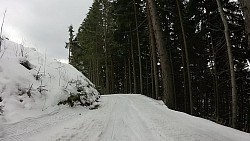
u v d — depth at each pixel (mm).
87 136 4922
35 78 7734
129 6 22875
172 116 8031
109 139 4832
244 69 18922
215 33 18625
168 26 24172
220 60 19922
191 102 18594
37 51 11406
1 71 6652
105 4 33500
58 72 9562
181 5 20750
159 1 20141
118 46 31297
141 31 26453
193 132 5656
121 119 7090
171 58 28156
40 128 5164
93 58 36438
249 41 3812
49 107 6832
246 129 23875
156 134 5223
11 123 4949
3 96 5840
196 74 29500
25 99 6359
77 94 8797
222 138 5559
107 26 33438
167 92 11180
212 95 28984
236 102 11562
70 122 6121
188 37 23156
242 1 3906
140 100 13461
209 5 17391
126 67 39719
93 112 8148
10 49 8922
